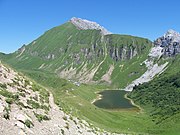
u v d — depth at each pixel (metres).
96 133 52.47
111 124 131.62
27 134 29.66
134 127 150.00
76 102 138.25
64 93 199.62
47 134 33.84
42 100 44.88
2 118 29.22
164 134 141.75
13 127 29.05
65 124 42.59
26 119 32.31
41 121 36.38
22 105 36.28
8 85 40.72
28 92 43.44
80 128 47.28
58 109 48.00
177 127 156.38
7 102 34.00
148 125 168.00
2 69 45.00
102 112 149.38
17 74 49.00
